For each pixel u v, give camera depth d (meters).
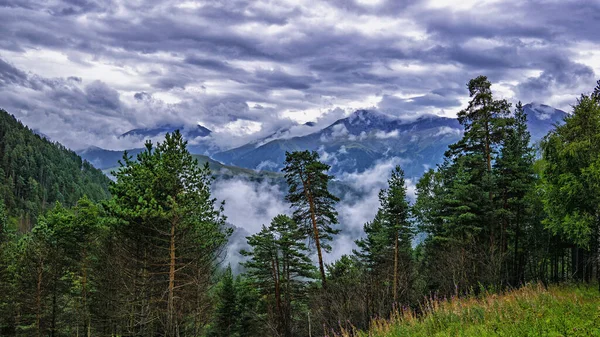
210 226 22.31
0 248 35.75
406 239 29.84
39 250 30.00
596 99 23.47
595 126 22.78
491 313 12.57
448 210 29.23
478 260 24.95
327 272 32.94
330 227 32.44
